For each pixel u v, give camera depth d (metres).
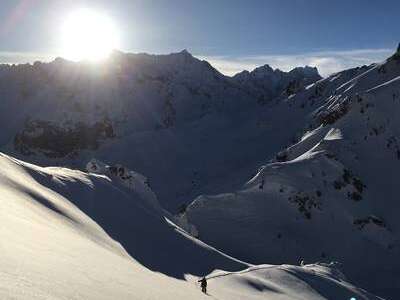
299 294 61.00
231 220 137.75
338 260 123.31
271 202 142.00
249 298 50.78
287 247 126.00
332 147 161.62
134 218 78.94
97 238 50.41
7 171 58.53
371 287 114.00
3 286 14.41
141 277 31.81
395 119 172.25
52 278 18.41
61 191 71.38
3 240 21.89
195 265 68.19
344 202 141.12
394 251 128.12
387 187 149.50
